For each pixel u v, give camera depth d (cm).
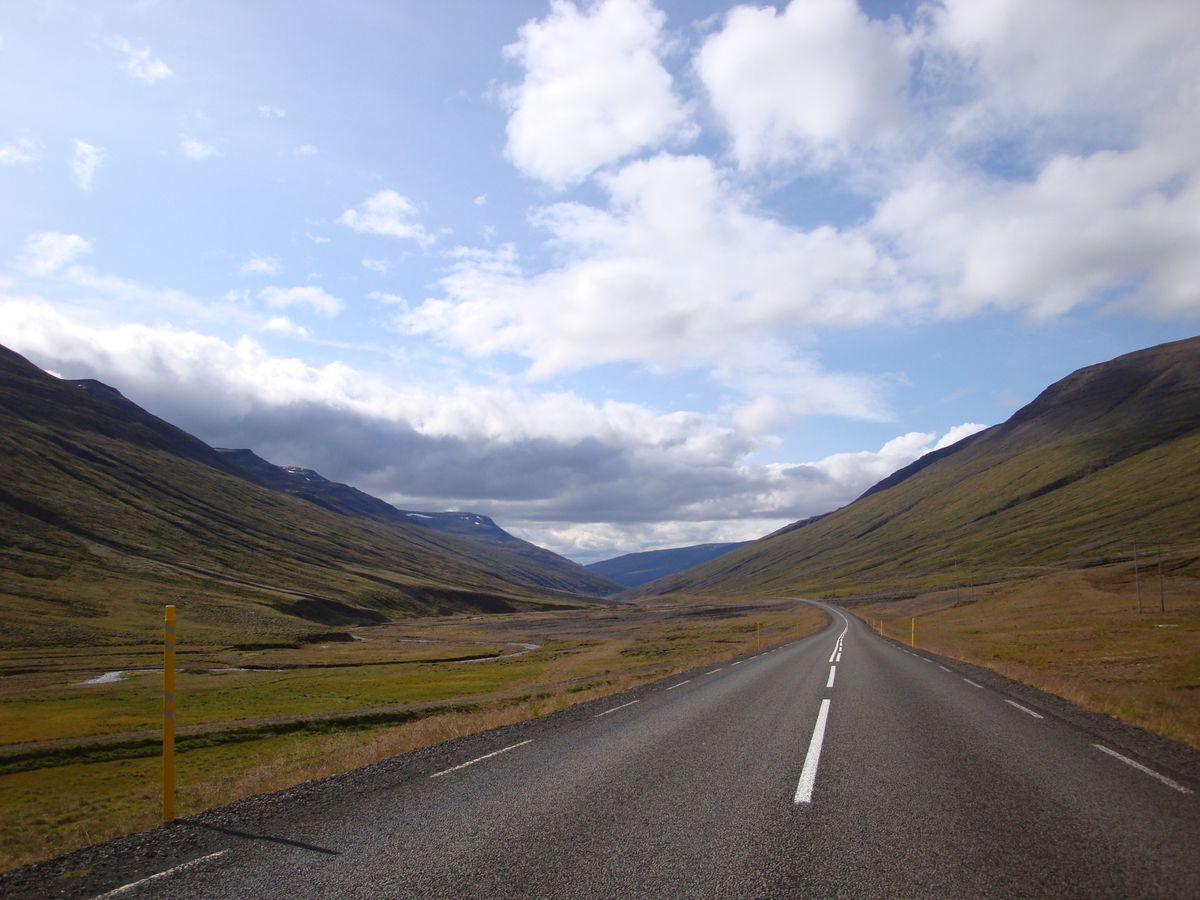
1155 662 3023
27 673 6669
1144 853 645
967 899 546
